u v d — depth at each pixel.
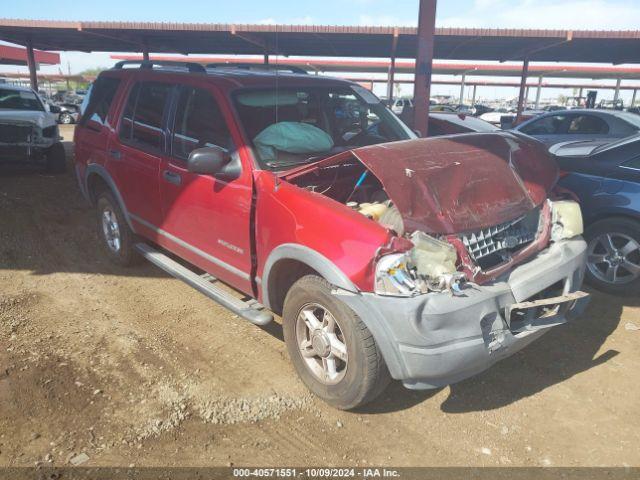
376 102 4.65
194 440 2.84
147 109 4.48
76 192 8.30
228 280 3.76
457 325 2.63
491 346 2.77
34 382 3.28
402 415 3.11
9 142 9.14
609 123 8.59
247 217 3.39
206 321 4.20
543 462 2.74
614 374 3.53
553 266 3.17
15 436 2.81
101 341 3.84
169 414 3.04
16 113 9.28
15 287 4.74
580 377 3.50
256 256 3.42
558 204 3.54
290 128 3.70
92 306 4.42
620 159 4.51
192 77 4.08
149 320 4.20
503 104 65.06
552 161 3.85
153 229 4.49
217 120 3.73
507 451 2.82
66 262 5.43
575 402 3.24
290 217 3.08
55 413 3.01
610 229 4.53
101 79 5.33
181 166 3.98
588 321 4.23
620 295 4.61
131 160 4.55
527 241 3.32
